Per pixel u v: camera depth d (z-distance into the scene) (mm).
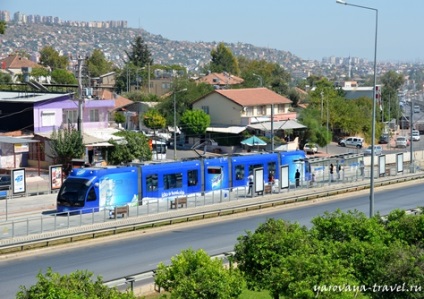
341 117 129125
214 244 43469
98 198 52500
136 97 140625
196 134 109312
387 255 25250
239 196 62719
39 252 41125
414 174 81688
